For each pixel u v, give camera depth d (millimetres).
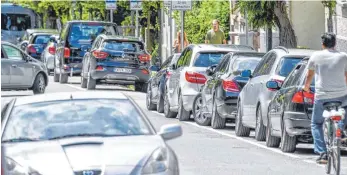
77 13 102688
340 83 26922
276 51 34281
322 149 27156
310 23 61594
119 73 60438
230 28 73562
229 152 31438
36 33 92000
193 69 42594
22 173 17953
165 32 92812
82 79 63750
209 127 40688
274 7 49062
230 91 38531
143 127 20219
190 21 75062
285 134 30641
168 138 20266
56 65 71812
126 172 17953
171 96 44781
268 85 31375
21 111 20500
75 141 18969
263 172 26797
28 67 57406
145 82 61125
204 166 28094
